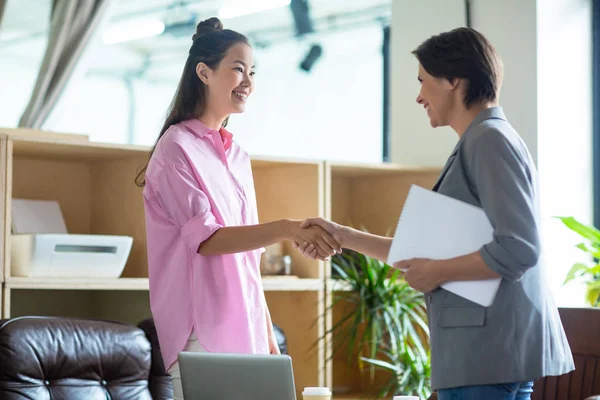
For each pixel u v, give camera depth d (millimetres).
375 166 4293
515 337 1808
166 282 2479
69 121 7797
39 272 3326
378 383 4555
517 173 1788
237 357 2158
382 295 4125
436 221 1855
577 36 4414
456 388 1842
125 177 3812
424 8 4707
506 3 4363
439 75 1938
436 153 4637
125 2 7441
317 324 4082
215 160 2551
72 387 3049
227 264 2467
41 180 3857
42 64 4754
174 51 7664
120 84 7957
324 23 6180
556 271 4238
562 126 4316
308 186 4152
